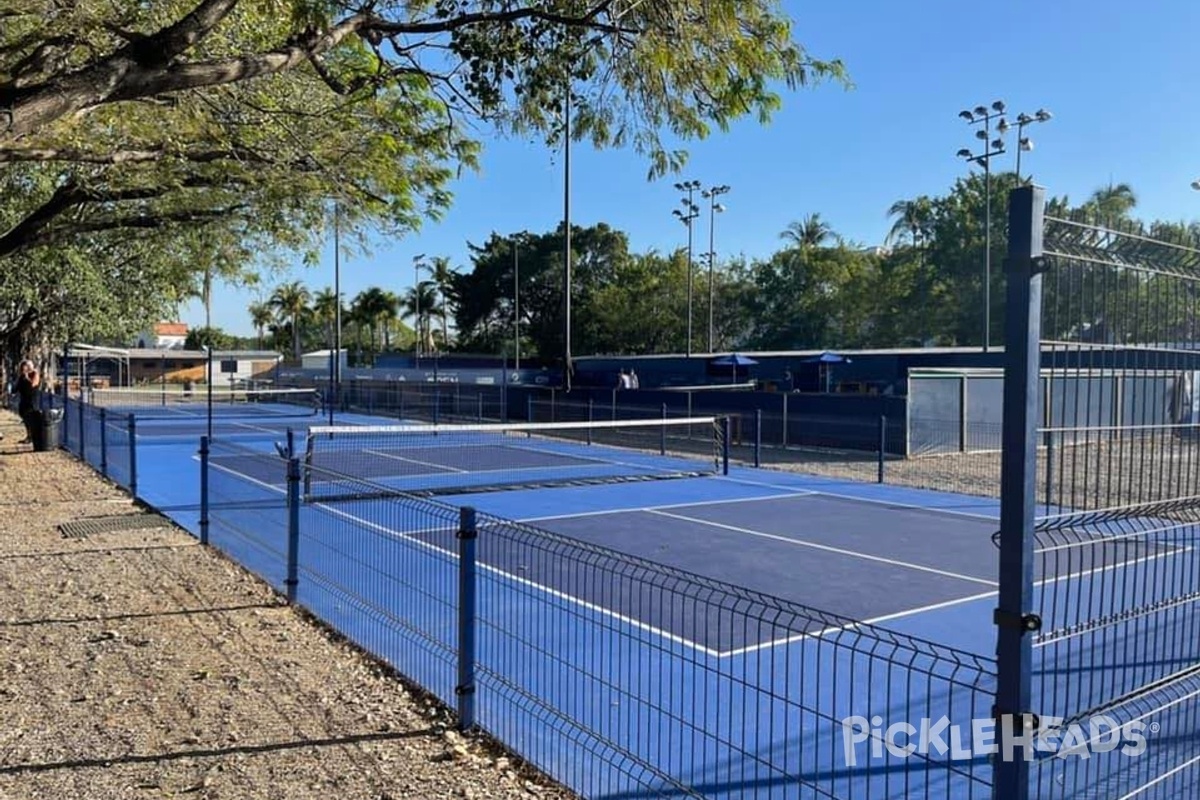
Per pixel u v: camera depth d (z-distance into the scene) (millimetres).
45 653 6469
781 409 27016
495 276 82625
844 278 64500
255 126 10805
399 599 7656
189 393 48562
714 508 14906
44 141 9969
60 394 38531
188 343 115750
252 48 9242
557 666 6430
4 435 24672
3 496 14250
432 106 10391
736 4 7137
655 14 7211
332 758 4805
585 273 80250
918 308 59906
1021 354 2625
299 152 11711
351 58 11312
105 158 10742
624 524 13250
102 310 23422
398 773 4637
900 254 62656
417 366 68625
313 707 5543
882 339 62656
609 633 7285
